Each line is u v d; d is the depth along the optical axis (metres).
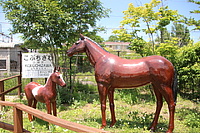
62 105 6.71
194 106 6.45
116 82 4.00
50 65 7.41
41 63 7.35
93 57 4.29
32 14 6.15
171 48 7.37
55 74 4.42
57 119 2.06
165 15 7.39
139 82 3.90
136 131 4.04
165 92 3.72
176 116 5.29
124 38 8.12
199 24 5.59
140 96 7.94
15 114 2.58
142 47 7.95
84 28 7.46
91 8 7.27
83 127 1.81
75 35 7.21
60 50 7.58
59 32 6.74
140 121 4.72
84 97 7.46
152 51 8.02
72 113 5.62
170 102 3.72
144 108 6.24
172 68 3.75
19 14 6.37
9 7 6.51
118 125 4.46
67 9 6.88
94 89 9.19
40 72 7.35
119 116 5.26
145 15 7.50
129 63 3.97
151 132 4.02
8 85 9.01
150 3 7.50
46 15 6.29
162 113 5.70
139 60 4.00
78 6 7.09
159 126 4.39
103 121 4.15
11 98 7.74
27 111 2.38
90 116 5.30
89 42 4.39
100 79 4.05
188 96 7.86
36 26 6.10
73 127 1.82
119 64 3.98
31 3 5.94
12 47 15.07
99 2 7.53
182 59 7.66
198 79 7.46
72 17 6.66
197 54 7.14
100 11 7.58
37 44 6.68
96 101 7.04
